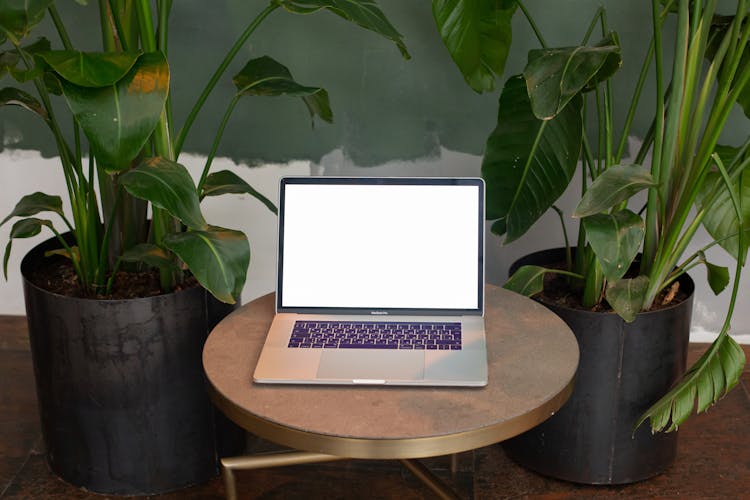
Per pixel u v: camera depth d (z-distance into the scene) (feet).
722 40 6.54
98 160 4.76
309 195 5.49
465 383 4.53
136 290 6.29
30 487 6.59
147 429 6.24
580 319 6.12
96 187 8.34
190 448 6.44
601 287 6.37
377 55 7.73
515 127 6.38
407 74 7.77
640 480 6.61
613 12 7.47
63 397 6.23
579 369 6.22
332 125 8.00
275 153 8.11
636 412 6.31
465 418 4.26
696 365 5.73
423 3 7.55
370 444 4.13
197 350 6.23
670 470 6.80
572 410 6.35
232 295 5.28
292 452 5.58
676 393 5.57
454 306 5.38
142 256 5.82
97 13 7.77
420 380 4.55
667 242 6.05
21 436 7.22
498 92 7.76
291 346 4.95
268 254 8.46
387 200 5.48
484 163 6.48
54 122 6.04
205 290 6.15
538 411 4.38
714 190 5.94
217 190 6.45
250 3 7.65
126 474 6.37
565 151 6.28
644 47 7.55
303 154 8.11
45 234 8.63
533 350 4.96
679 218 5.95
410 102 7.87
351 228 5.46
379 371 4.65
